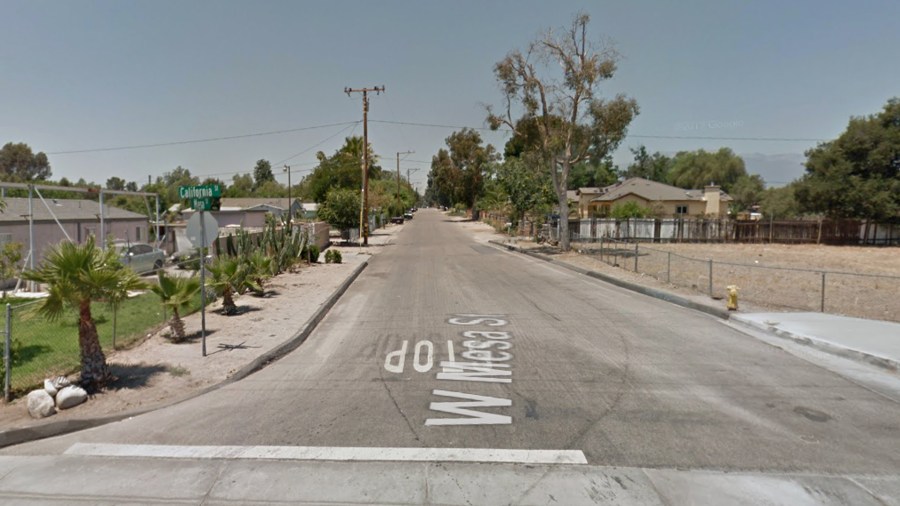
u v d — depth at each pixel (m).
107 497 3.95
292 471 4.29
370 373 6.95
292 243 19.50
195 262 12.86
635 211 38.59
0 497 3.97
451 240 38.69
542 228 34.72
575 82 23.58
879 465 4.23
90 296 6.03
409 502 3.79
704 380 6.41
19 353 7.97
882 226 34.72
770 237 35.62
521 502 3.76
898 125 33.78
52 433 5.12
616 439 4.76
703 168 78.06
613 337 8.70
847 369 6.83
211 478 4.20
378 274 18.95
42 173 77.62
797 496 3.79
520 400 5.82
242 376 6.86
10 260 15.95
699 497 3.78
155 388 6.25
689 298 11.83
